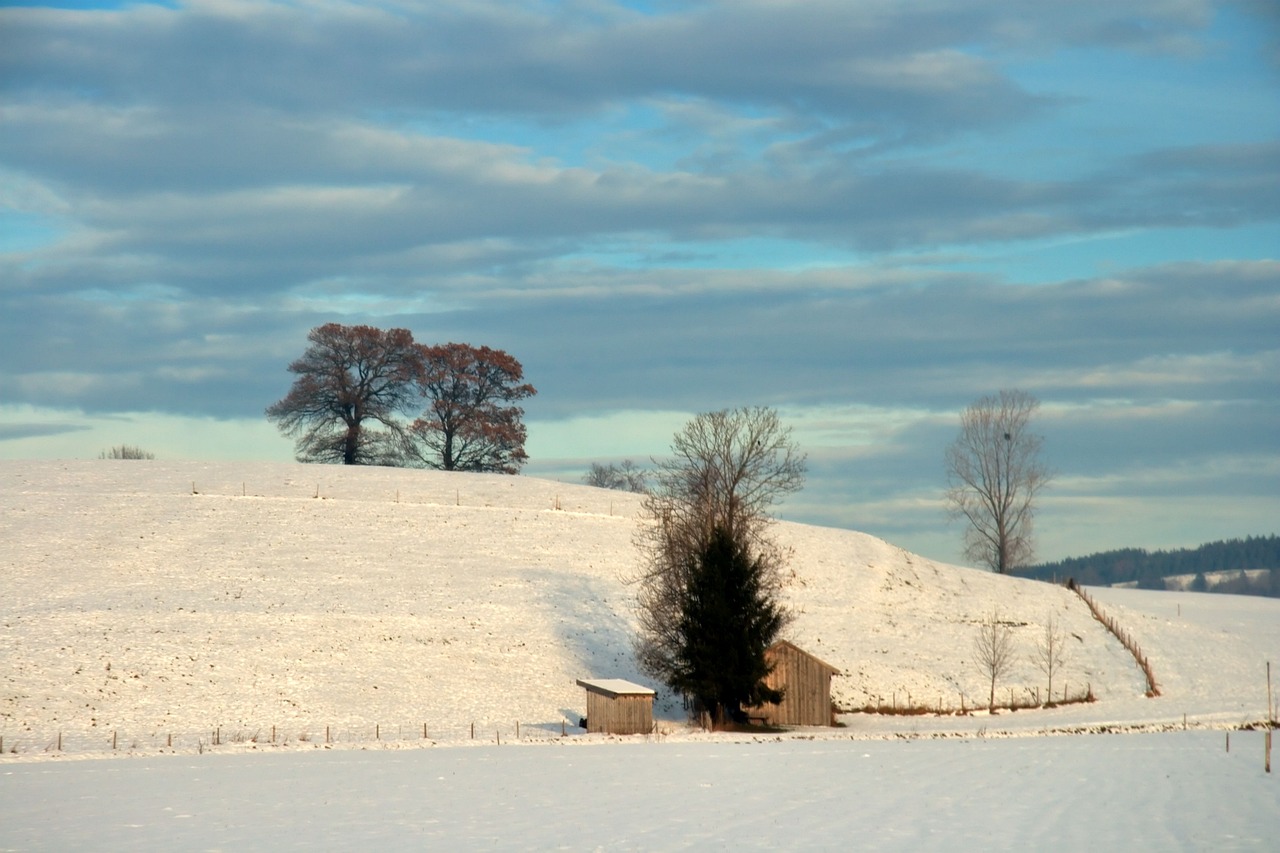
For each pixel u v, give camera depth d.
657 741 66.81
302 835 40.41
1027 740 69.44
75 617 81.62
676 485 82.62
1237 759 59.94
